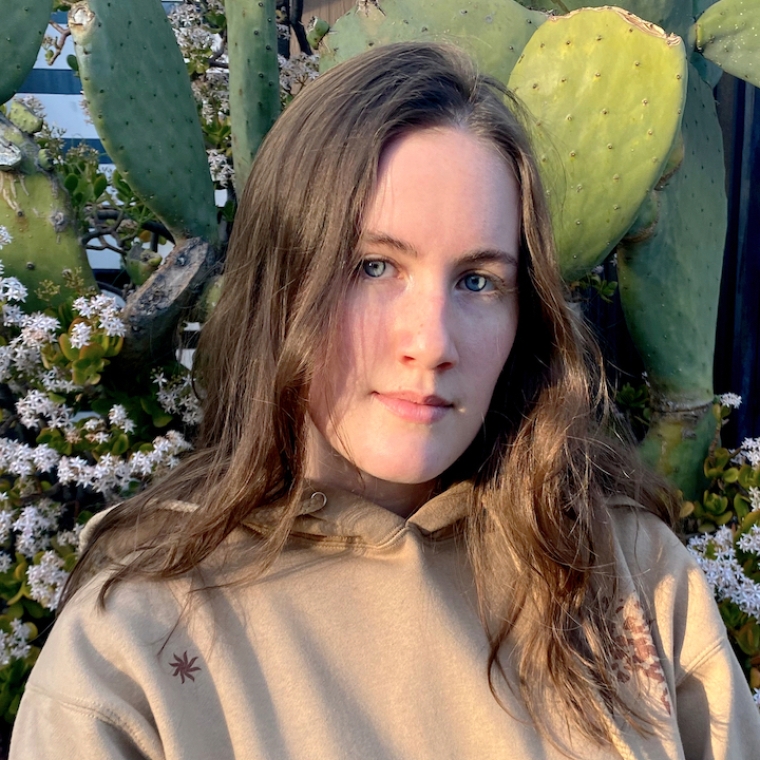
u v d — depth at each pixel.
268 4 1.40
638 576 0.84
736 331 2.27
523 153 0.73
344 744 0.67
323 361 0.69
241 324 0.84
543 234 0.78
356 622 0.74
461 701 0.73
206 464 0.88
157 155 1.38
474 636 0.77
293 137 0.76
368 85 0.71
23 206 1.33
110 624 0.69
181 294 1.35
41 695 0.66
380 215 0.66
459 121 0.69
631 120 1.23
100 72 1.27
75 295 1.36
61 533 1.29
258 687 0.69
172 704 0.66
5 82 1.39
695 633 0.82
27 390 1.36
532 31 1.52
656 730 0.75
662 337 1.58
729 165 2.23
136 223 1.84
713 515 1.54
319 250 0.70
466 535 0.84
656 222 1.46
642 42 1.20
